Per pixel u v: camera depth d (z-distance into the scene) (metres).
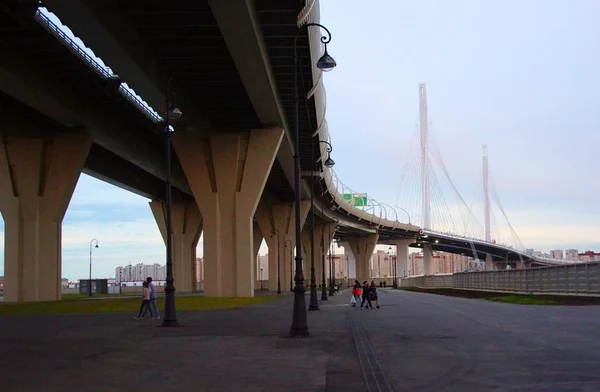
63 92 40.41
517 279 55.69
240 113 47.03
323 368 12.59
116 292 92.06
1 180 47.59
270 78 37.75
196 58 35.31
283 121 48.34
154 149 59.12
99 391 10.15
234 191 49.72
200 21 30.75
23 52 34.91
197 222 90.12
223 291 49.81
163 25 30.70
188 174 50.16
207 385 10.70
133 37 31.31
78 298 59.62
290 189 88.25
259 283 132.88
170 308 23.47
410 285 137.25
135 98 45.69
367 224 140.75
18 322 26.00
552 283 47.25
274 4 29.94
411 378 11.27
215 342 17.56
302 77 37.38
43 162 47.81
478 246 165.12
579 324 22.50
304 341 17.73
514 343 16.50
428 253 176.38
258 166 49.53
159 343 17.33
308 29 32.38
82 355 14.73
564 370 11.88
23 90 36.81
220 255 49.81
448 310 34.38
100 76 39.44
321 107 48.25
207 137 50.19
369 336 19.08
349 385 10.66
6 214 47.56
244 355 14.68
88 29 27.95
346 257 180.88
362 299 40.22
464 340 17.52
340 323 24.89
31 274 47.25
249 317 28.81
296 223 19.62
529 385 10.35
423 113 150.38
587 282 41.19
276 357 14.32
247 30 29.75
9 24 30.84
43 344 17.16
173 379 11.32
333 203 104.50
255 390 10.23
